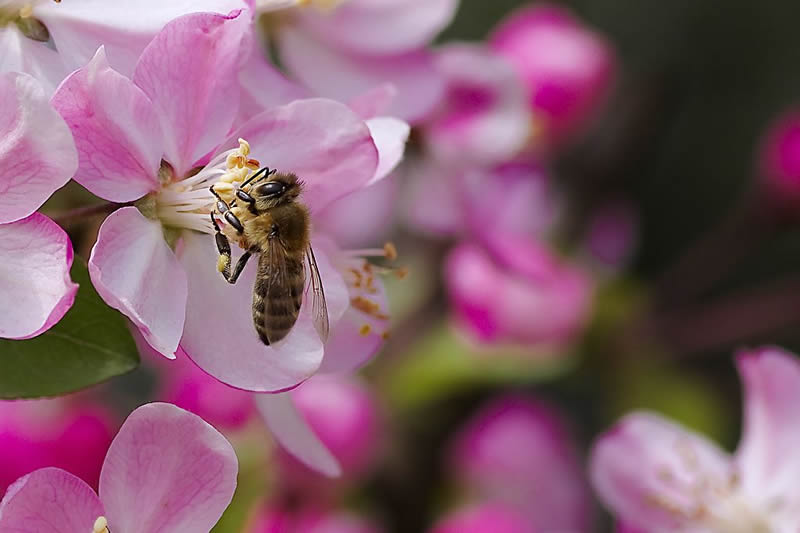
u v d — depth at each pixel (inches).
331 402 12.0
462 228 12.5
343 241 12.3
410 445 12.7
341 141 9.4
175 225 9.4
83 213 9.3
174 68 9.3
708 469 11.0
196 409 10.6
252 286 9.4
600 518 13.7
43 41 9.4
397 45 10.8
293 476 11.8
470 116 11.8
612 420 13.0
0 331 8.9
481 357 12.6
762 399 11.0
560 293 12.5
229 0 9.3
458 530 12.3
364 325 9.7
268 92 9.7
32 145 8.9
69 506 8.9
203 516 9.1
